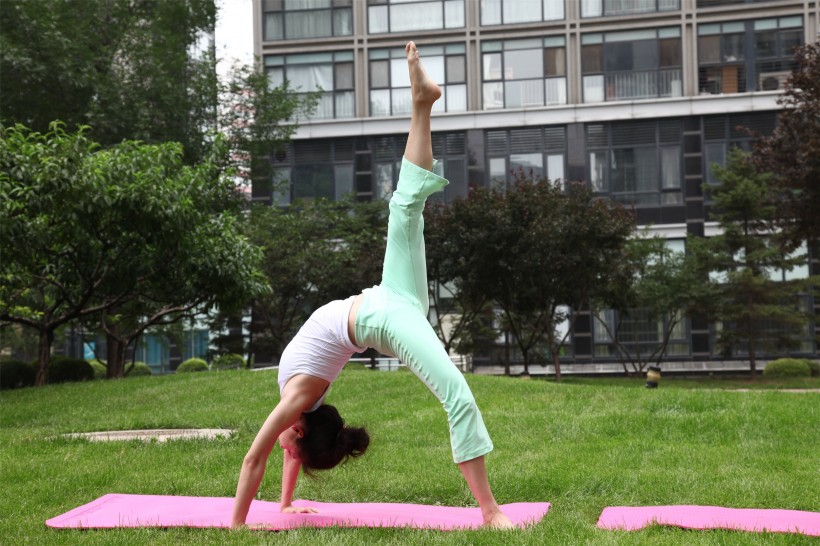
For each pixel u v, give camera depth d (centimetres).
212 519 493
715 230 2778
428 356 452
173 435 889
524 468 661
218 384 1280
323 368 466
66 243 1334
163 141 1892
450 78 2961
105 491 605
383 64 2989
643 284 2325
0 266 1270
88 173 1202
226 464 704
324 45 3000
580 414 939
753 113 2792
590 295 2106
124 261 1407
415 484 609
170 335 2650
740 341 2466
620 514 506
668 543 412
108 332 1780
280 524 475
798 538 424
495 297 2125
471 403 450
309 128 2967
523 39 2933
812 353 2716
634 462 691
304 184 2992
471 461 453
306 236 2375
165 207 1264
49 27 1717
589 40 2908
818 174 1716
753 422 856
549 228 1900
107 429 948
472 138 2919
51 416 1063
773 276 2705
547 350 2805
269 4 3038
